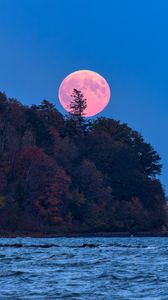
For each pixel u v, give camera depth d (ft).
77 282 217.77
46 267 270.26
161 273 248.11
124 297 186.19
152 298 184.55
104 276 236.02
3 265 277.85
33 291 195.11
